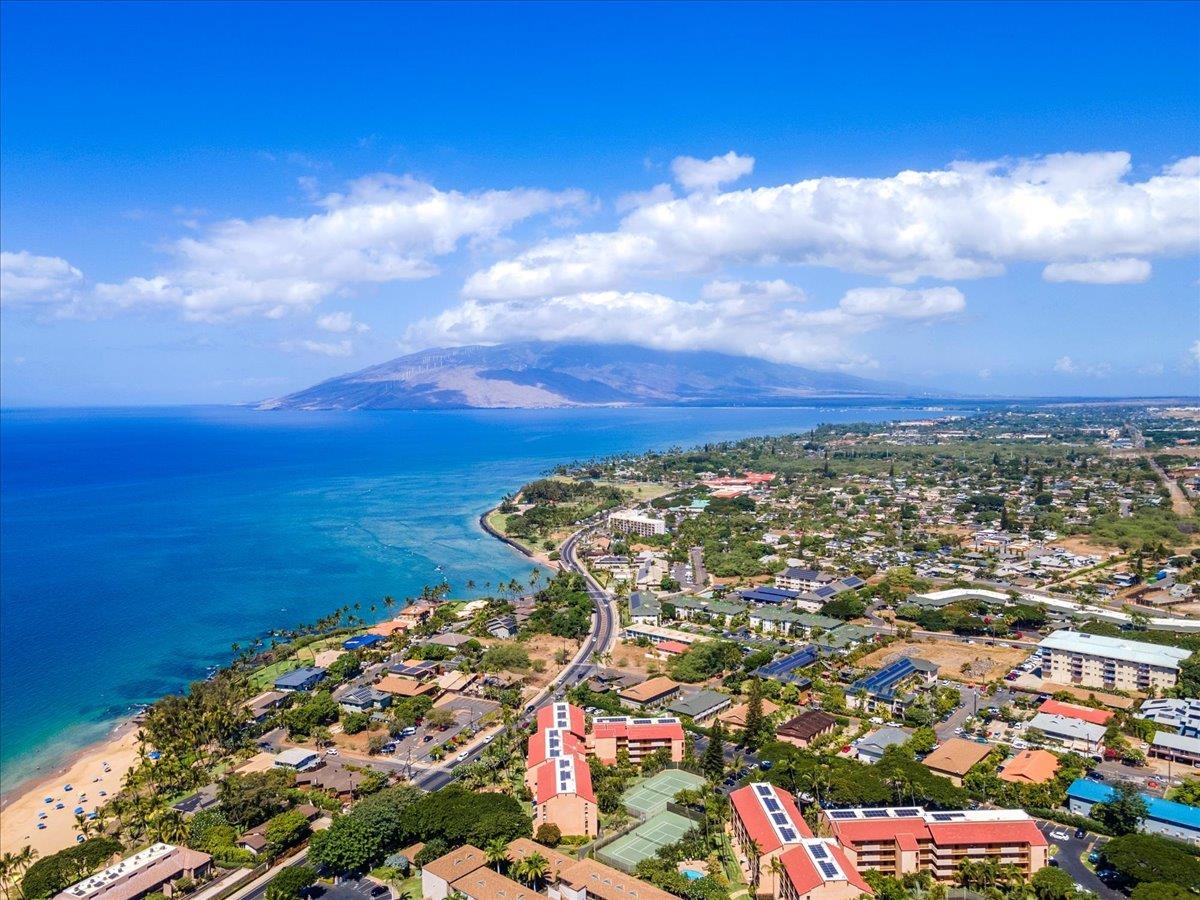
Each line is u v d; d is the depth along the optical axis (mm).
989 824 192375
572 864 185000
